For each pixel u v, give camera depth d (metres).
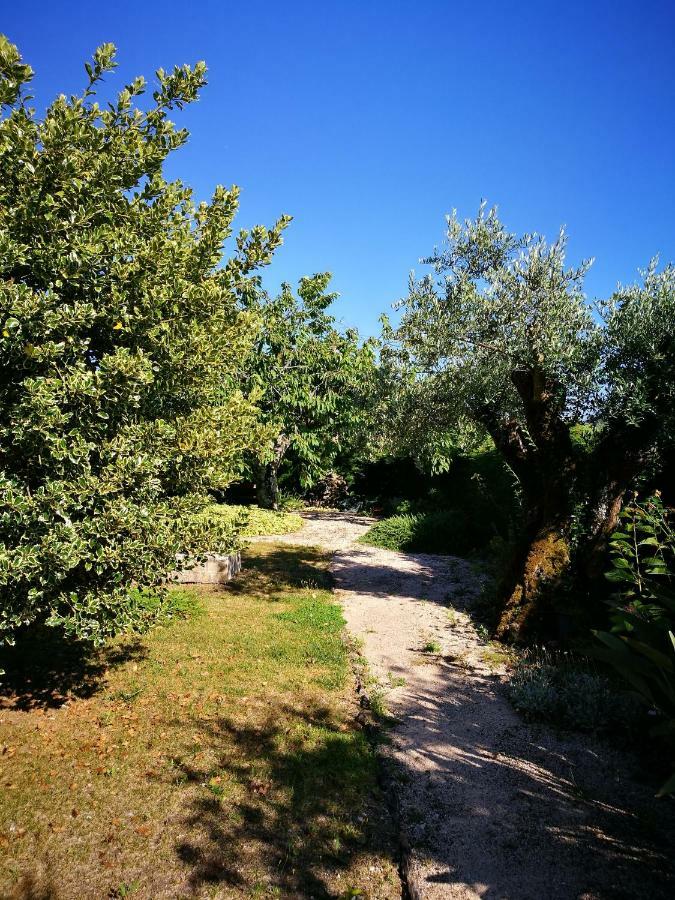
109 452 3.84
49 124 3.67
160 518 4.18
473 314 6.50
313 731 4.25
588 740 4.27
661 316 5.41
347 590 8.84
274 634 6.34
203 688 4.92
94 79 3.91
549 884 2.81
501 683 5.34
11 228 3.64
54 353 3.48
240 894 2.73
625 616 3.89
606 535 6.08
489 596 7.88
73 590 4.04
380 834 3.21
